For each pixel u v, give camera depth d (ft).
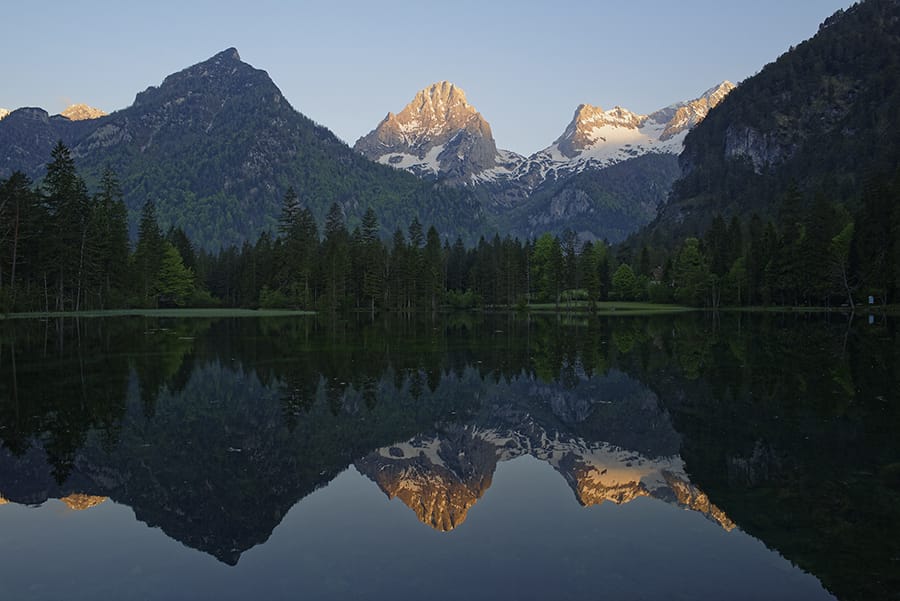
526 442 60.64
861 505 40.04
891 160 611.47
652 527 37.93
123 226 333.01
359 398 80.33
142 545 35.47
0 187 249.34
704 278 410.52
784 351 126.62
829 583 29.84
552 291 464.65
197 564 32.73
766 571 31.27
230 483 46.93
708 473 47.83
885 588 29.17
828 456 50.88
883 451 51.80
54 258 265.13
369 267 382.01
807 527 36.91
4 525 38.47
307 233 396.98
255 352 129.90
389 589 29.50
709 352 128.77
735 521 38.22
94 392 81.51
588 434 63.26
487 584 30.12
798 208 393.09
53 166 272.72
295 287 369.09
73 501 42.73
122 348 135.03
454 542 35.91
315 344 150.20
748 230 486.38
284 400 77.92
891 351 123.03
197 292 418.92
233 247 506.89
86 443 56.90
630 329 212.02
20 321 219.82
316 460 53.42
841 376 91.20
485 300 473.67
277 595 28.96
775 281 363.15
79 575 31.35
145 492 44.70
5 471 48.96
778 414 66.74
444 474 50.31
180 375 96.43
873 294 288.51
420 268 404.16
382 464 52.75
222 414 69.51
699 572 31.32
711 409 70.85
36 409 71.05
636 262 558.56
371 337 174.40
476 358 122.62
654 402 77.15
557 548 34.86
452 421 69.10
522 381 94.48
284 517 40.24
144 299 346.33
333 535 37.17
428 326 234.79
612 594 28.84
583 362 115.55
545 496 44.78
